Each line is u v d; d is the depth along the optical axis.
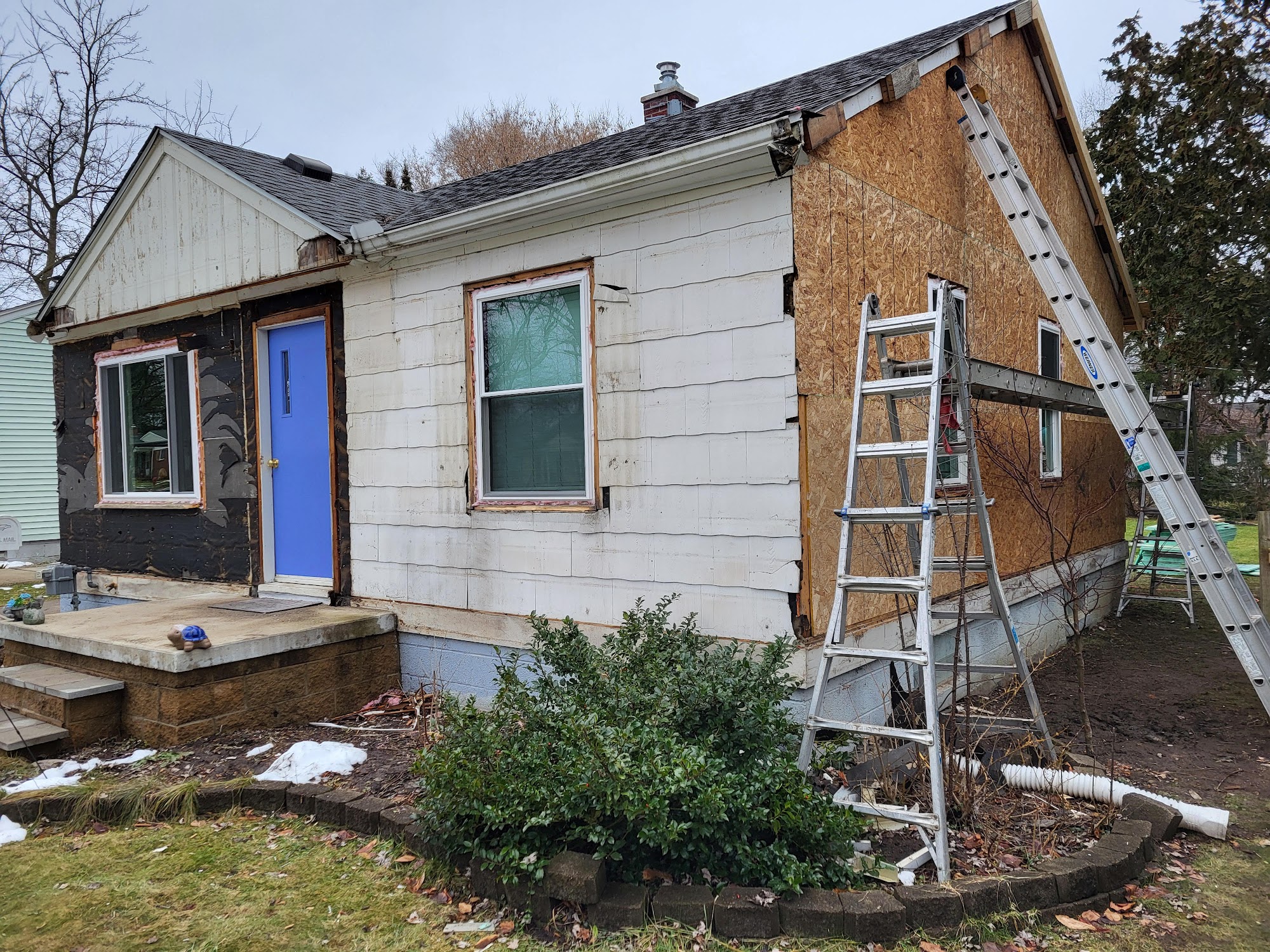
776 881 3.12
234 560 7.59
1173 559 11.91
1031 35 7.67
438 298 6.14
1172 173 11.42
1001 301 7.34
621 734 3.27
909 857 3.43
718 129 5.03
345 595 6.83
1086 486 9.19
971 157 6.80
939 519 5.85
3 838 4.14
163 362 8.29
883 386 3.99
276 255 6.81
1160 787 4.48
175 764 4.93
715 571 4.79
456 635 6.06
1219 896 3.35
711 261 4.78
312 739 5.35
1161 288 11.52
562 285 5.50
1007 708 6.00
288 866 3.70
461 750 3.46
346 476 6.83
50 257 20.44
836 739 4.41
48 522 18.03
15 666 6.24
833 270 4.82
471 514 5.98
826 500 4.68
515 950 2.97
